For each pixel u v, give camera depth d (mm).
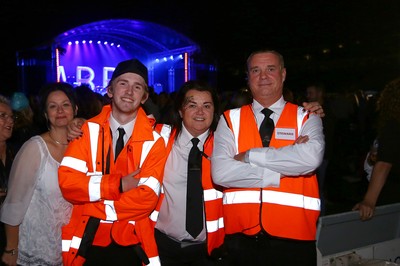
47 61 14867
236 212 2514
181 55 18062
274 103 2695
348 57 18922
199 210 2816
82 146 2475
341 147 9148
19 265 2627
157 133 2611
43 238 2607
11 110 2947
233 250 2564
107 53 18688
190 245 2869
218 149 2598
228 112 2736
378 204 3406
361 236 3271
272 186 2416
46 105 2695
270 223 2418
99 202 2395
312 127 2545
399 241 3477
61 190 2416
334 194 7676
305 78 18984
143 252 2488
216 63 17297
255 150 2455
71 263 2412
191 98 2809
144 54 19516
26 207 2592
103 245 2432
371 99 10008
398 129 3092
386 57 17938
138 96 2504
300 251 2445
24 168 2582
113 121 2594
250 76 2674
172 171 2854
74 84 17812
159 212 2887
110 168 2500
